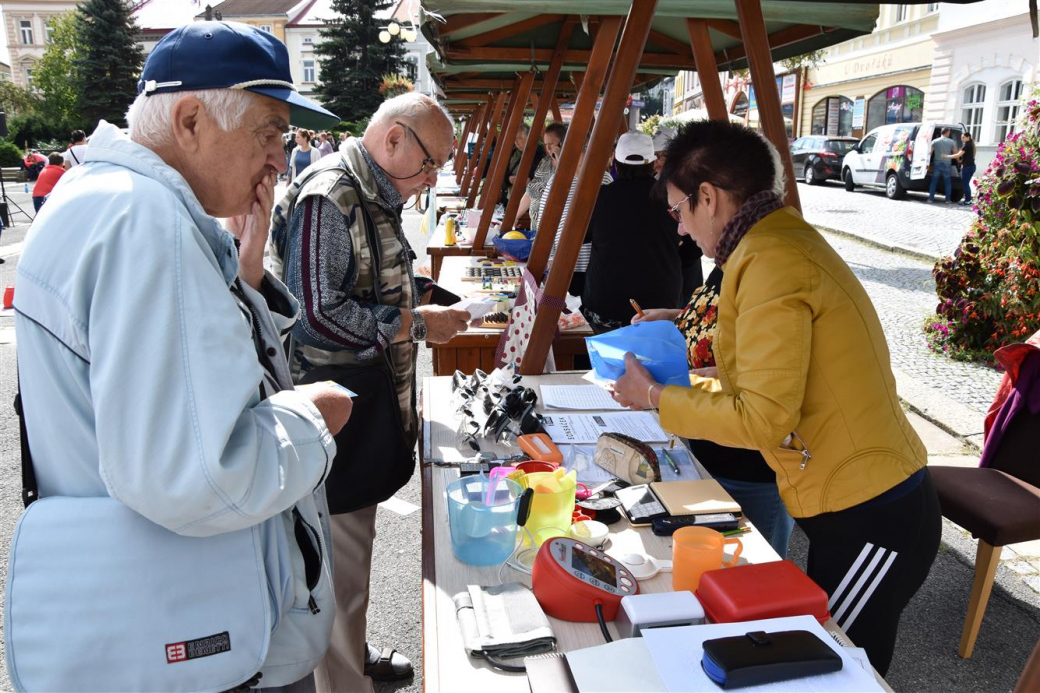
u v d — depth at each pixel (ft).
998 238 17.48
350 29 148.46
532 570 4.67
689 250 13.55
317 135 67.72
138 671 3.43
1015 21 55.31
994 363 17.66
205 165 3.87
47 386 3.41
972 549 10.73
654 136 11.93
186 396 3.20
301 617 4.12
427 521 5.49
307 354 6.70
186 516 3.25
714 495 5.69
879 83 73.72
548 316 9.16
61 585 3.39
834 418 5.01
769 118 8.36
